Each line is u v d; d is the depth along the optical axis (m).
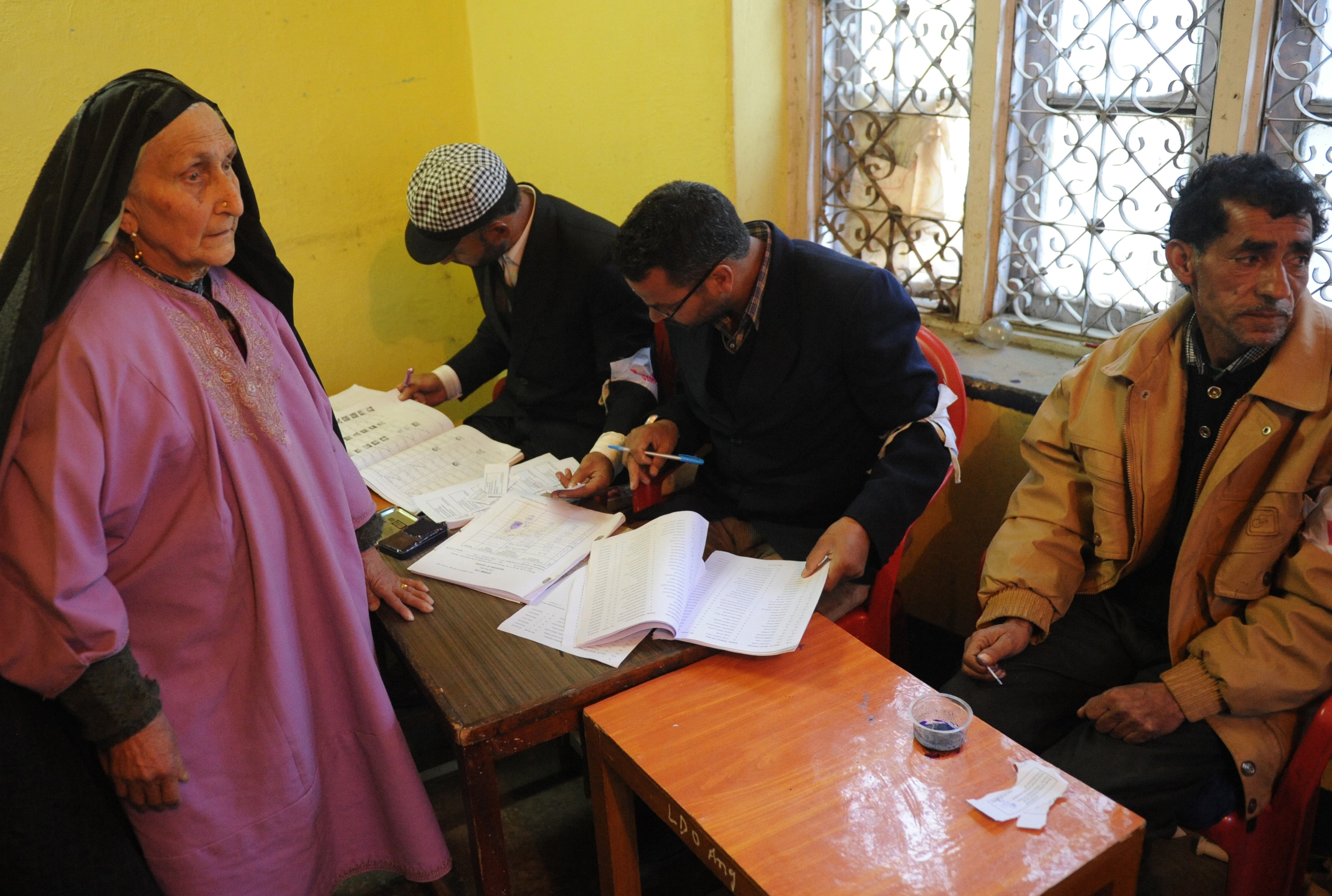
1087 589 1.61
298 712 1.34
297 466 1.31
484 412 2.35
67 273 1.08
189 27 2.25
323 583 1.35
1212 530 1.40
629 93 2.35
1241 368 1.38
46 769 1.15
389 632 1.46
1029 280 2.12
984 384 1.95
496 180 1.98
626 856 1.36
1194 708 1.34
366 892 1.79
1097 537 1.54
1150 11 1.78
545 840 1.88
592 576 1.53
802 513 1.75
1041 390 1.88
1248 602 1.40
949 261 2.22
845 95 2.27
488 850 1.32
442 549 1.66
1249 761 1.30
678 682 1.32
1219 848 1.62
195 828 1.27
